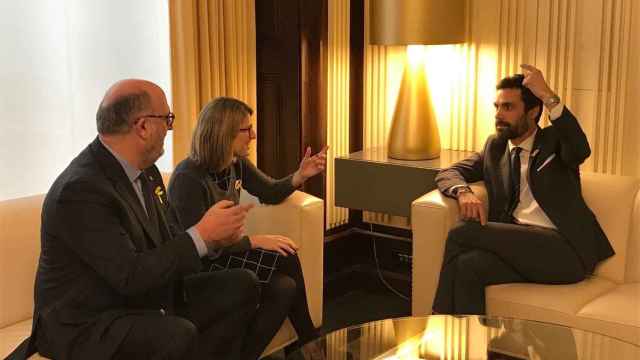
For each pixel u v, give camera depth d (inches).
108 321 92.6
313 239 131.6
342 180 162.4
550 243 124.8
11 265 109.1
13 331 106.3
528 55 155.2
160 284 92.7
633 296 118.9
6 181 128.6
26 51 128.2
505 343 97.1
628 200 129.2
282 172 163.9
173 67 143.6
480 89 161.6
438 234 130.2
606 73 148.0
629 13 144.3
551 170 130.2
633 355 93.2
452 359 92.9
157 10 144.3
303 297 123.3
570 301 116.7
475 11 158.9
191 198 119.6
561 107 127.2
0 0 124.5
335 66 167.8
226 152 121.7
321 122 164.9
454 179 134.8
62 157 134.8
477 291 123.3
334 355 95.0
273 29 158.7
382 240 178.7
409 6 149.9
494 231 125.3
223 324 110.9
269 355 133.6
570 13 149.5
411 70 157.8
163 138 97.3
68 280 92.9
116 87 95.7
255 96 158.2
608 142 150.4
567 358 92.7
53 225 91.7
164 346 92.4
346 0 167.6
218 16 147.7
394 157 160.9
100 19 137.0
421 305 134.0
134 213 95.9
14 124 128.3
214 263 120.5
